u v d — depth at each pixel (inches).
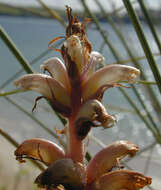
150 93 6.6
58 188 3.2
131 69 3.2
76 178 3.0
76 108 3.3
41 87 3.3
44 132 22.9
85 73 3.3
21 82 3.3
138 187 3.3
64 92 3.3
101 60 3.6
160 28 7.2
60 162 3.0
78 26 3.3
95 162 3.4
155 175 16.8
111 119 3.0
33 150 3.5
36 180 3.0
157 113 6.6
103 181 3.3
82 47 3.3
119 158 3.4
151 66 4.1
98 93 3.3
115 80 3.3
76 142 3.3
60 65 3.4
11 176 13.1
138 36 4.0
